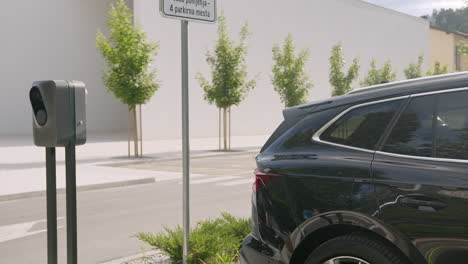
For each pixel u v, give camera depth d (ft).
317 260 9.48
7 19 100.53
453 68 181.78
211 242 14.67
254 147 74.18
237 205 27.61
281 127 10.85
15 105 102.22
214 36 95.55
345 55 130.21
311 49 119.24
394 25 149.59
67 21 108.47
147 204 28.43
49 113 10.71
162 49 87.15
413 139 9.00
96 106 114.01
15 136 98.58
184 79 13.96
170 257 15.58
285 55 80.74
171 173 43.16
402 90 9.53
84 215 25.27
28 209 27.35
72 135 10.89
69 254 10.97
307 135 10.21
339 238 9.27
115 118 118.01
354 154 9.41
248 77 103.04
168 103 88.22
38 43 104.58
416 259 8.41
